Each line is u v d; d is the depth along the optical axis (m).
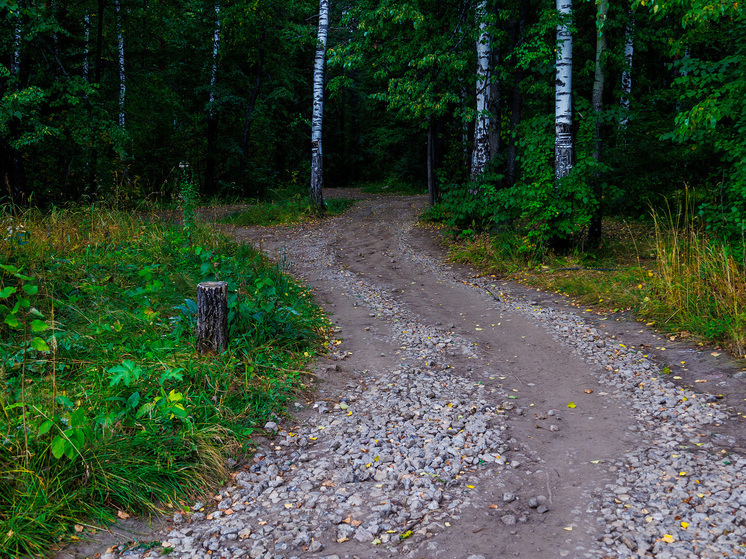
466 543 3.04
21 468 3.15
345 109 39.81
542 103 18.52
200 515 3.38
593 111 11.00
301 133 35.56
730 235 7.89
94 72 19.94
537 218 10.82
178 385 4.62
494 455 4.07
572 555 2.88
